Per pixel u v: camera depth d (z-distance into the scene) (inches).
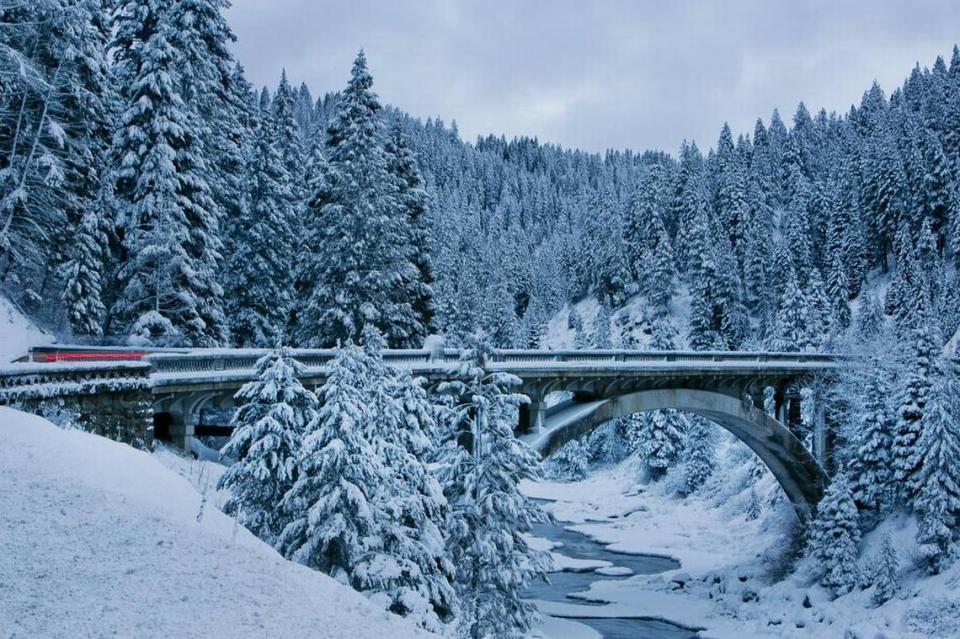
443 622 837.8
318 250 1521.9
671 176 6013.8
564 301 5974.4
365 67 1544.0
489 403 967.0
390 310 1488.7
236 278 1614.2
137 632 347.3
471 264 5236.2
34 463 523.2
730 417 1963.6
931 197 4192.9
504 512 922.1
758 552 2066.9
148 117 1282.0
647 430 3198.8
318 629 397.1
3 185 1342.3
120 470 573.0
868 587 1531.7
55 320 1455.5
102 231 1355.8
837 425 2116.1
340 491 712.4
